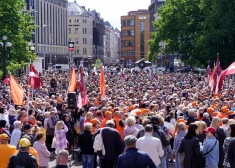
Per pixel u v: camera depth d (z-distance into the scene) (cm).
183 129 1318
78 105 2142
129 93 3053
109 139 1249
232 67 2431
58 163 968
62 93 3416
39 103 2227
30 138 1249
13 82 1977
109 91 3328
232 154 1107
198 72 7694
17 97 1978
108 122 1294
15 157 991
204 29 5950
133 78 5925
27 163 985
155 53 7212
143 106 2055
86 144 1391
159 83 4709
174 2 6612
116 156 1255
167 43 6919
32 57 5575
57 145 1627
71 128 1900
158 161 1123
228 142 1161
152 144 1120
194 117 1539
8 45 3841
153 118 1239
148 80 5300
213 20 5622
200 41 5719
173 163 1667
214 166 1174
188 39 6206
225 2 5575
